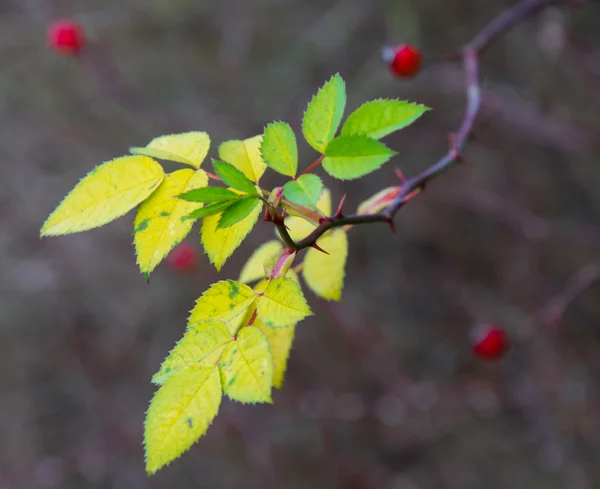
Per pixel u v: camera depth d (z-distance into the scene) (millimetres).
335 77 353
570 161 1090
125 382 1332
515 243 1142
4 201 1313
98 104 1231
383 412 1116
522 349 1119
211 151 597
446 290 1167
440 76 1030
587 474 1056
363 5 1079
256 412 1211
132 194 353
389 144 1111
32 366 1343
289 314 343
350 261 1218
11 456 1303
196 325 341
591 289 1077
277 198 351
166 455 333
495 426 1148
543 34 1007
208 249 350
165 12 1158
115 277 1286
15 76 1243
